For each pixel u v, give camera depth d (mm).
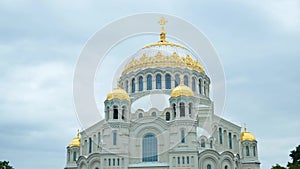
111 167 86188
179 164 84875
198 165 85812
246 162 103625
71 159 109250
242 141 106125
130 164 86688
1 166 80562
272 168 84688
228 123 103500
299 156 88250
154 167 85438
